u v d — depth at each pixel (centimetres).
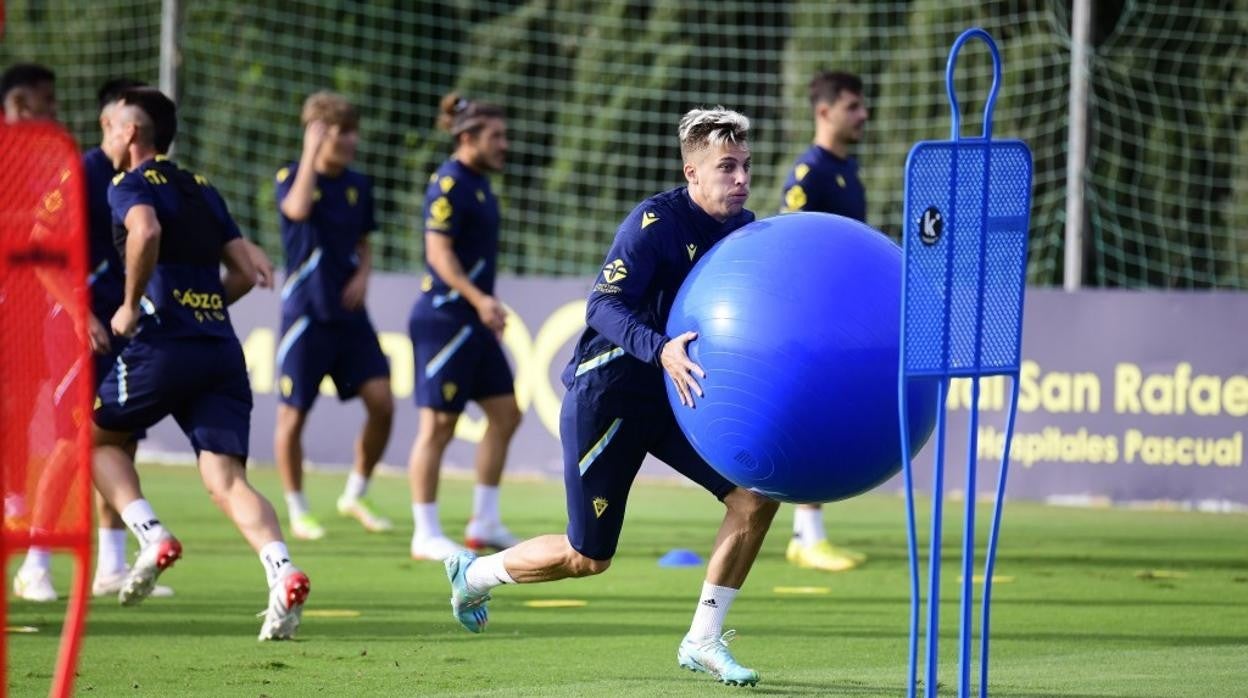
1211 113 6228
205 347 2148
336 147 3362
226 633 2230
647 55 7412
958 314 1462
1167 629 2316
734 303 1598
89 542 1309
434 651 2098
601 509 1822
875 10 6750
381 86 7669
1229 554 3256
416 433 4778
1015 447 4234
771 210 6925
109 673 1916
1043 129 6366
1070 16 6538
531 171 7525
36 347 1306
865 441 1582
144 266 2080
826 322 1567
